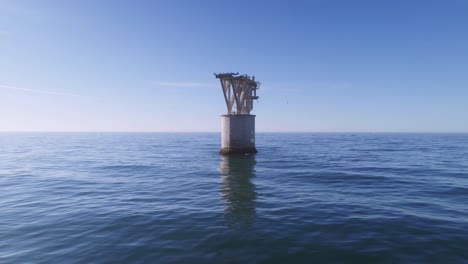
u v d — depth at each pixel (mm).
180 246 6527
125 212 9414
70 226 8047
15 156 33156
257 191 12633
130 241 6871
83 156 32844
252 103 30219
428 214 8781
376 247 6312
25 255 6215
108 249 6434
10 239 7133
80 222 8398
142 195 12109
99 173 18969
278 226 7828
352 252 6086
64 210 9758
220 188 13422
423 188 12914
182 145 58125
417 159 26156
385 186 13477
